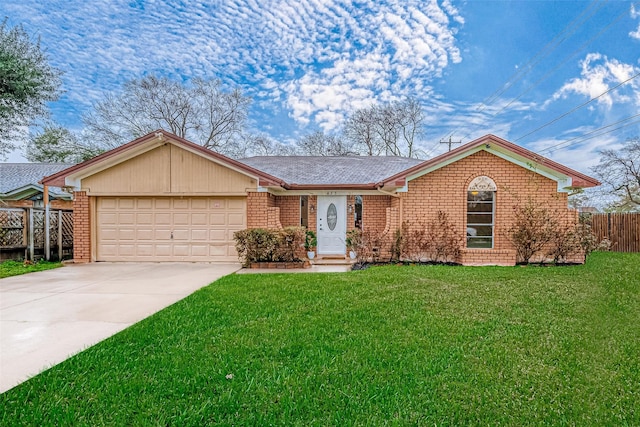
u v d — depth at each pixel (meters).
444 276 8.23
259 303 5.93
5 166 18.91
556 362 3.71
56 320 5.20
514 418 2.77
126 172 11.50
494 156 10.74
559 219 10.55
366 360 3.75
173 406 2.91
